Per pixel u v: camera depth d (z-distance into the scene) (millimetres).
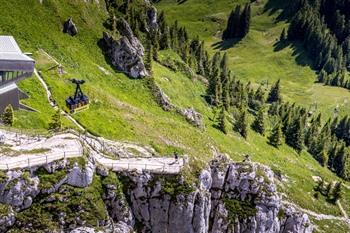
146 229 79312
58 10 158750
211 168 92000
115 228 71500
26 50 133500
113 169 77438
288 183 174500
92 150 81625
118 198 74688
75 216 69062
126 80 160125
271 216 92562
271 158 196375
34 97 108750
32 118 99250
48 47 142625
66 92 119562
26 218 66500
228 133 189250
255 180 92312
